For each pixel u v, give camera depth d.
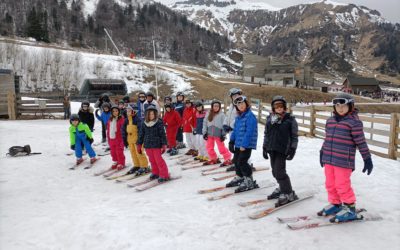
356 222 4.75
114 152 8.84
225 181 7.09
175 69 69.94
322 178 7.05
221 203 5.74
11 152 10.51
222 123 8.28
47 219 5.39
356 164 8.28
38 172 8.61
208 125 8.41
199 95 53.50
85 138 9.33
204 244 4.32
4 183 7.64
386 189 6.25
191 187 6.80
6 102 20.47
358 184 6.58
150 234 4.65
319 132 13.08
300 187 6.46
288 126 5.16
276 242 4.29
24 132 15.05
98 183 7.54
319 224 4.65
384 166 8.12
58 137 13.85
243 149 6.08
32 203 6.23
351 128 4.50
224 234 4.57
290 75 78.69
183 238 4.50
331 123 4.75
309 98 59.03
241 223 4.89
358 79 83.56
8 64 52.88
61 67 54.78
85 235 4.76
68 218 5.41
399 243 4.17
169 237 4.54
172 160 9.46
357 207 5.34
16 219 5.44
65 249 4.41
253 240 4.37
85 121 11.74
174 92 54.31
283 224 4.79
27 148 10.69
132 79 56.94
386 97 75.00
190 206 5.68
